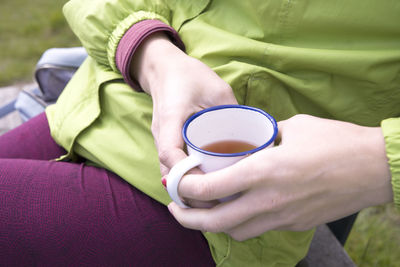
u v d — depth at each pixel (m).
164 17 0.77
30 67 2.40
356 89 0.70
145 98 0.73
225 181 0.55
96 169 0.75
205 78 0.65
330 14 0.66
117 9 0.73
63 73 1.04
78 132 0.77
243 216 0.57
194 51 0.74
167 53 0.69
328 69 0.68
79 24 0.77
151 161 0.71
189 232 0.69
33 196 0.69
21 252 0.66
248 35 0.72
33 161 0.75
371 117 0.72
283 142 0.57
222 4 0.74
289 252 0.71
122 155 0.73
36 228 0.66
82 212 0.68
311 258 0.94
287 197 0.56
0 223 0.67
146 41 0.72
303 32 0.68
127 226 0.68
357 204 0.57
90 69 0.83
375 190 0.56
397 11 0.64
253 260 0.69
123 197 0.71
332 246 0.96
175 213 0.61
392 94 0.69
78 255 0.66
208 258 0.70
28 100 1.11
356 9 0.65
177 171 0.56
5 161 0.75
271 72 0.69
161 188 0.69
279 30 0.69
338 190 0.56
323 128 0.57
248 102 0.71
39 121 0.89
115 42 0.72
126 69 0.71
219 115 0.60
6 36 2.75
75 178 0.72
